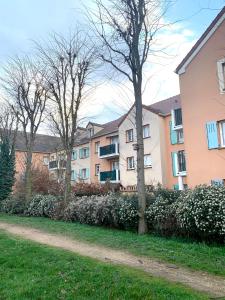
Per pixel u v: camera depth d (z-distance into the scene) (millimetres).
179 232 10648
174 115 24328
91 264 7254
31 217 19156
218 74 16734
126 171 32250
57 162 34188
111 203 13500
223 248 8844
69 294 5602
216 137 16703
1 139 28359
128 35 12484
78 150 42750
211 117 17000
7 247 9328
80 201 16078
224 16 16594
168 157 28234
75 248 9688
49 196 20219
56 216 17219
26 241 10312
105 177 34375
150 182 27969
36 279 6379
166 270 7152
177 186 26422
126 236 11180
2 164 27656
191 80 18078
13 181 28031
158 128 28688
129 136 32562
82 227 13922
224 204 9305
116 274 6438
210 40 17203
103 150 35781
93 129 41062
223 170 16391
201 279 6508
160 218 11039
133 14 12375
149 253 8648
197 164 17500
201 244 9445
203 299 5172
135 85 12508
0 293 5754
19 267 7336
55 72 18703
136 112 12422
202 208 9609
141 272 6855
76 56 18406
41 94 22250
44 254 8281
